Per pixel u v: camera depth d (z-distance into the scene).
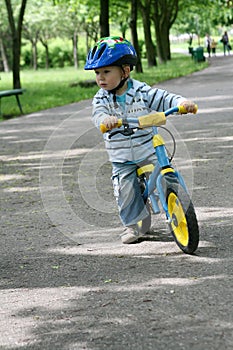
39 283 9.27
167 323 7.34
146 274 9.20
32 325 7.68
